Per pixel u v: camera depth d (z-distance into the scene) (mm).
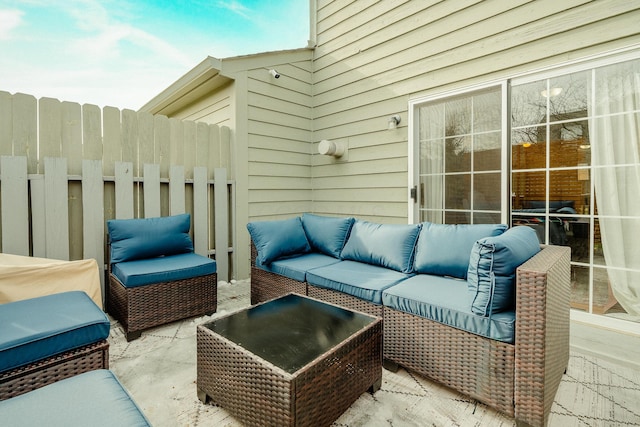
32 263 2281
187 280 2623
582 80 2387
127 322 2295
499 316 1508
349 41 4016
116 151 3045
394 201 3602
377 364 1681
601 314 2359
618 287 2295
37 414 865
